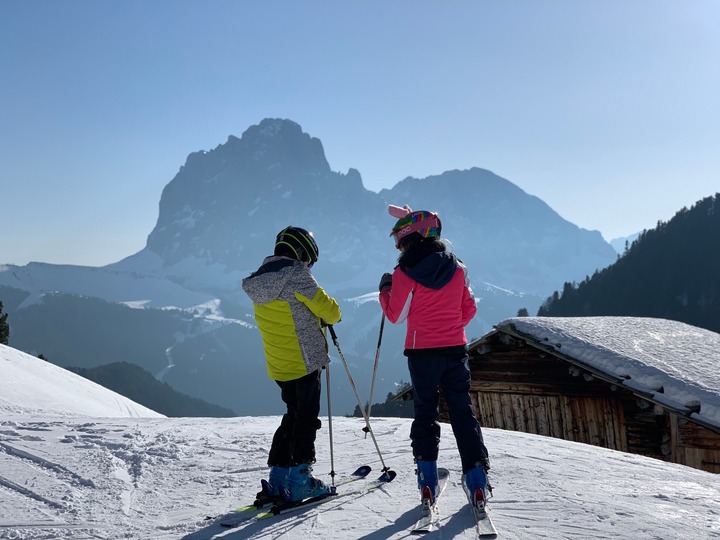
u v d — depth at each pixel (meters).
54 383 19.64
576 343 14.17
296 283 3.98
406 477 4.59
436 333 3.72
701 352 14.13
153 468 5.21
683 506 3.85
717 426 10.95
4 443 6.20
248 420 8.62
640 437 13.11
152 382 195.75
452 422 3.74
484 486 3.51
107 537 3.55
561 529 3.40
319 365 4.05
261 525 3.64
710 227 157.62
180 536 3.52
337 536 3.39
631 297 148.75
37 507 4.16
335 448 5.84
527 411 15.13
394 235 3.88
